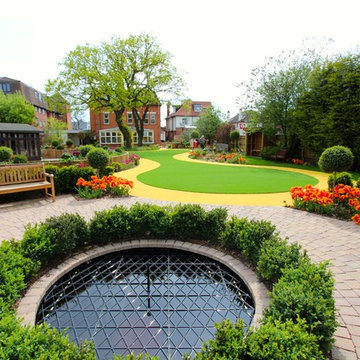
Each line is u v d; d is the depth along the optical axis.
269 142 18.11
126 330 2.41
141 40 24.30
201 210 4.14
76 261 3.45
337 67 12.04
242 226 3.69
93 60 23.08
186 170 12.20
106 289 3.09
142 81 25.59
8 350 1.44
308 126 13.60
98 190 7.05
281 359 1.48
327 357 1.92
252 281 2.95
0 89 35.19
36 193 7.16
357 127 11.27
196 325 2.48
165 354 2.14
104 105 24.91
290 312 1.93
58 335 1.69
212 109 30.56
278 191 7.63
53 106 24.17
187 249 3.88
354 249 3.79
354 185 6.95
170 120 44.62
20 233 4.48
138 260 3.79
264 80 16.00
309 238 4.20
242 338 1.63
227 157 16.62
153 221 4.16
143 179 9.63
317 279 2.20
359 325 2.28
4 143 19.69
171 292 3.03
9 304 2.19
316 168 13.26
